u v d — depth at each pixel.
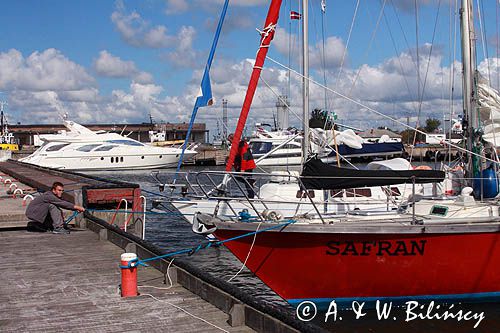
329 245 8.27
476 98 10.31
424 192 11.70
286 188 11.26
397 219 8.77
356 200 11.21
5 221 11.38
